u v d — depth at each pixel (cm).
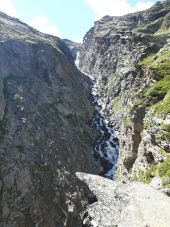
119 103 9231
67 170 5619
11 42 8694
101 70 12450
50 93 8056
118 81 9944
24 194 4644
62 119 7481
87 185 2958
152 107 4078
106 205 2631
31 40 9550
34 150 5631
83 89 10544
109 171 7181
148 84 4856
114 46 12100
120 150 5675
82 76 12194
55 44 11075
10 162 5119
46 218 4091
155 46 7881
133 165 4375
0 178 4816
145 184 2936
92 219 2503
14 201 4553
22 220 4347
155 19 14725
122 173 4922
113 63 11244
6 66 7775
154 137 3562
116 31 13562
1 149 5331
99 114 9856
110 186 2911
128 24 14900
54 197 4366
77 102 8962
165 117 3581
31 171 5069
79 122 8194
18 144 5594
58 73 9150
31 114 6619
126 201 2645
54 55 9531
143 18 15138
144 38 9719
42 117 6825
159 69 4903
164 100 4025
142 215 2480
